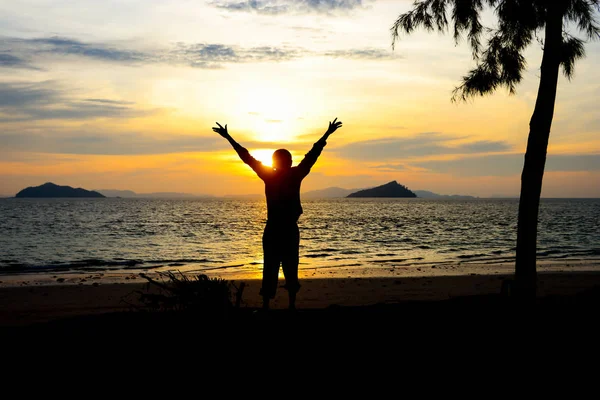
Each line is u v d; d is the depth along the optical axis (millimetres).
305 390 4188
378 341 5199
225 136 5996
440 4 7957
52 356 4871
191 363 4637
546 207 147875
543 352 4934
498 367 4605
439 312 6258
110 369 4559
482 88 8508
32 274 17375
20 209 112500
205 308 5293
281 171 5879
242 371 4488
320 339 5207
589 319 5906
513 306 6344
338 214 89562
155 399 4043
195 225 54250
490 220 67188
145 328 5480
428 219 69938
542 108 7020
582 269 18109
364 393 4133
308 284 13195
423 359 4773
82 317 6336
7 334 5660
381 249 28234
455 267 18953
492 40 8352
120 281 15062
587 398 4043
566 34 7883
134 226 51750
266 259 5844
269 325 5539
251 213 94312
